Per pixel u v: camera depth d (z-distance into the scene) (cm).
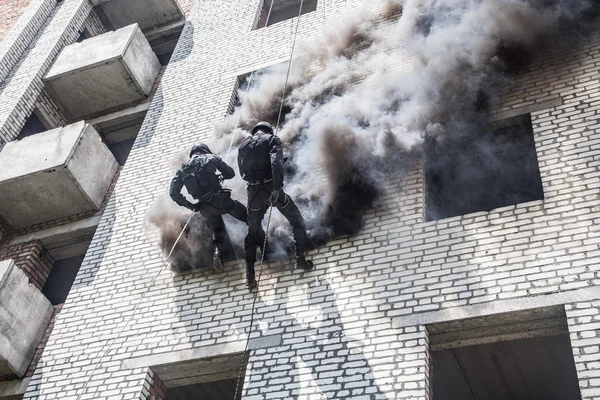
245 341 683
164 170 962
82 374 733
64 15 1327
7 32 1385
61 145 975
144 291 794
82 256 1077
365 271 689
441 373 878
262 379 641
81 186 959
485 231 663
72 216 1001
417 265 668
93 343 761
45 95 1166
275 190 652
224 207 723
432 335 633
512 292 601
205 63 1151
